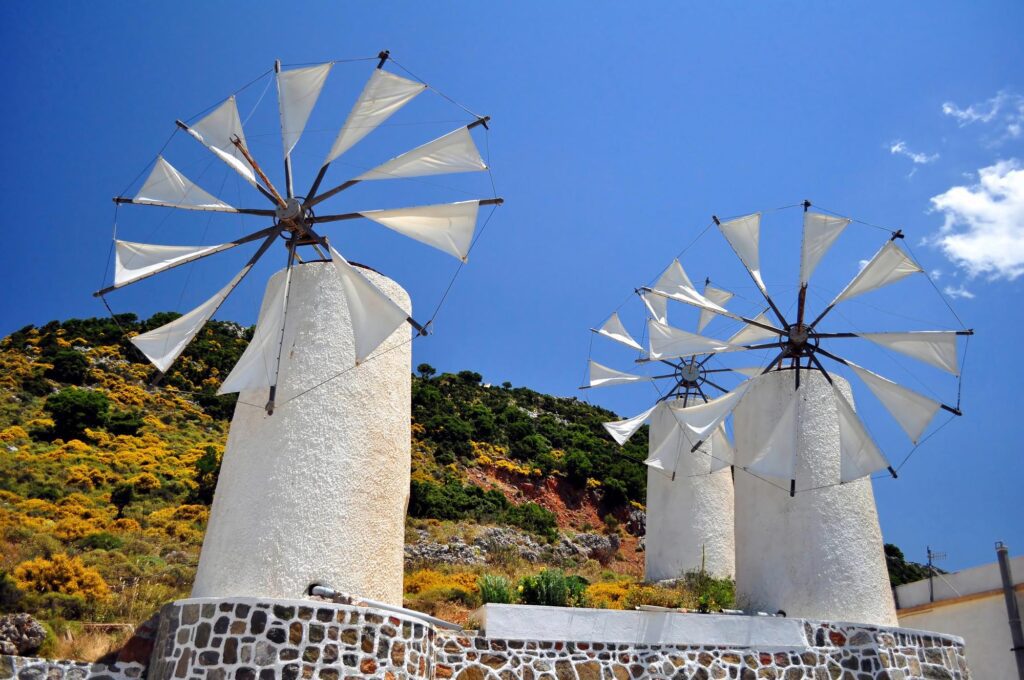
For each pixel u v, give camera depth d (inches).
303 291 510.9
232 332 2258.9
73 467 1237.7
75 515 1040.8
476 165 515.5
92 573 681.6
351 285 482.9
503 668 477.7
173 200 518.3
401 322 464.1
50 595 628.7
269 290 529.7
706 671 500.4
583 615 505.7
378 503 473.7
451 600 719.7
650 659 499.2
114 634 522.3
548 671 482.6
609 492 1766.7
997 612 672.4
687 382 952.9
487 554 1192.8
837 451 593.3
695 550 860.0
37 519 971.3
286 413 472.1
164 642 431.5
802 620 528.1
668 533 882.1
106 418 1504.7
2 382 1551.4
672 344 678.5
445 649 475.2
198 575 451.8
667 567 865.5
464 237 504.7
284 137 527.2
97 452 1342.3
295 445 463.2
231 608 406.9
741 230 660.7
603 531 1667.1
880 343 599.2
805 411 602.9
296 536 441.7
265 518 445.1
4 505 1019.3
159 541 992.9
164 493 1225.4
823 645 521.7
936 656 542.3
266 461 460.4
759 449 608.1
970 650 682.8
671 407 940.0
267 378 479.8
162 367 499.5
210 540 454.6
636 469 1851.6
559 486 1756.9
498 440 1918.1
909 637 539.5
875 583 561.0
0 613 590.6
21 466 1196.5
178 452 1435.8
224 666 394.6
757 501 599.8
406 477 502.9
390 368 510.9
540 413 2253.9
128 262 505.0
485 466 1749.5
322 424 472.1
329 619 407.5
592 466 1834.4
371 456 478.9
